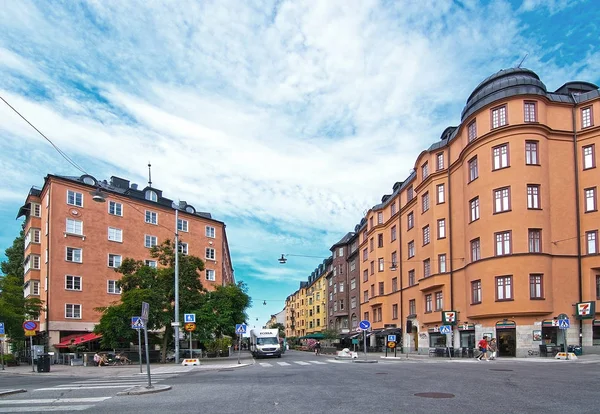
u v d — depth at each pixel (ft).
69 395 40.60
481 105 108.47
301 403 32.68
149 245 163.94
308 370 67.15
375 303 179.42
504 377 49.19
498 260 100.73
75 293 137.69
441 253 125.80
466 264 112.68
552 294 98.07
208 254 190.39
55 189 137.39
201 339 113.19
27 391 44.80
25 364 123.34
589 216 101.40
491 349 94.38
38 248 143.74
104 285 145.79
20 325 121.90
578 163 104.01
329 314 272.51
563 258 100.22
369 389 40.24
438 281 125.08
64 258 136.67
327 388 41.68
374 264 183.73
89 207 145.69
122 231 154.81
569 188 102.99
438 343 128.47
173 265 112.16
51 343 129.80
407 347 147.84
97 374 73.56
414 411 28.53
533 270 97.09
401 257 158.51
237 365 88.12
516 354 96.94
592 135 103.30
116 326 100.37
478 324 106.22
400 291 157.48
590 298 98.58
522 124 101.45
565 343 95.50
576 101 106.32
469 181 112.37
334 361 98.02
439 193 129.08
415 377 51.01
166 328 107.34
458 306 117.39
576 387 39.27
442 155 129.90
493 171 104.32
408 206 153.17
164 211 172.55
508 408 29.17
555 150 104.12
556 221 101.50
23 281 166.81
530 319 96.89
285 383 47.42
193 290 114.01
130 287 108.99
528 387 39.63
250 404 32.68
